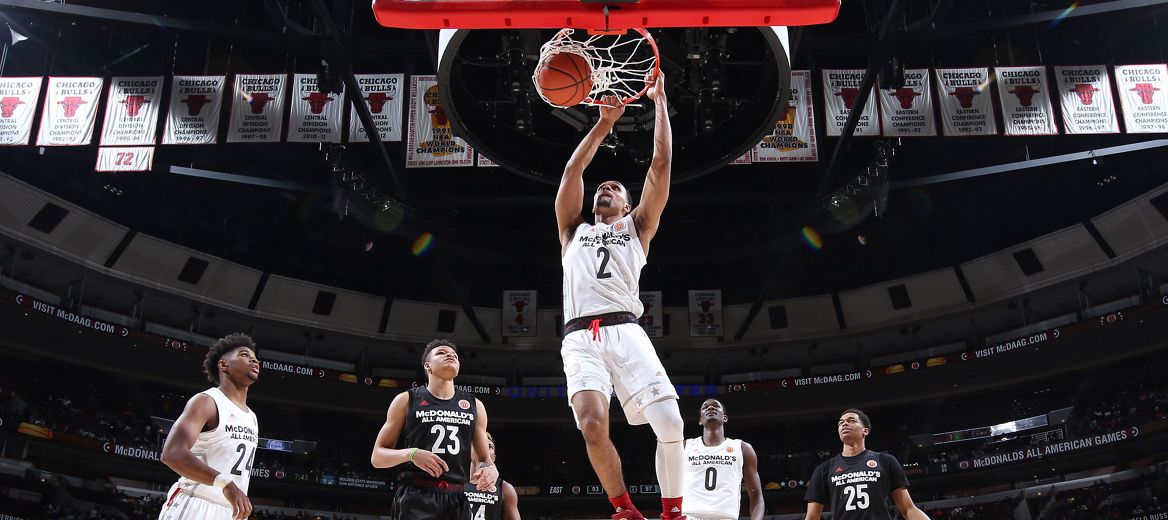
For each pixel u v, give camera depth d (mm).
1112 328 33656
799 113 23781
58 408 32469
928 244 40438
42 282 34688
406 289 42406
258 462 35906
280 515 36375
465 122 15219
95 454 31141
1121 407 34750
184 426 5285
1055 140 33469
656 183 4770
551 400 40719
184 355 34625
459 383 41531
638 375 4277
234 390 5848
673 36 15461
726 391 40281
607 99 4949
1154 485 32031
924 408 41656
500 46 15516
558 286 43094
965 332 40656
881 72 23438
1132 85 22516
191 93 23047
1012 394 39906
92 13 21875
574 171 4918
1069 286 36500
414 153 23922
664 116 4922
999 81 23078
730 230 35000
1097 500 33344
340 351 42000
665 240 40750
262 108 23281
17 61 30750
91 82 22859
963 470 36406
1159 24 28797
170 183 35750
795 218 33500
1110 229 35031
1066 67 22891
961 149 34844
